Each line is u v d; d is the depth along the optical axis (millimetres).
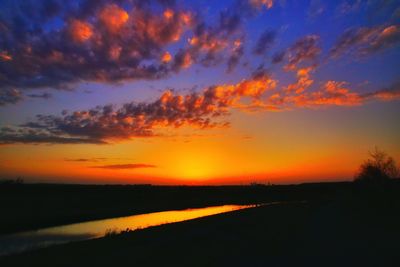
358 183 58844
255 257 13750
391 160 47000
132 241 20406
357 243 16391
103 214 55688
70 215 52094
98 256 15664
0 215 48750
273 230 22969
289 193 138375
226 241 18812
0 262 15242
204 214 57562
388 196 38438
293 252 14531
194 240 19766
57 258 15641
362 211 34062
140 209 66750
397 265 11750
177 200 98625
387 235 18828
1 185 101625
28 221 44625
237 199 105375
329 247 15500
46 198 83938
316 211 37875
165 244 18578
